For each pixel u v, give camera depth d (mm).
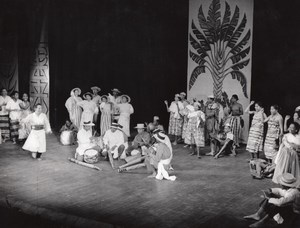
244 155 9242
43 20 12648
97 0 13430
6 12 12719
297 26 10375
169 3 12961
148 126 8672
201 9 10969
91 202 5789
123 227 4871
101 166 8016
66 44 13398
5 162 8281
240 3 10305
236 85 10555
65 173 7449
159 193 6238
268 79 11172
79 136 8492
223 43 10680
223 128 9547
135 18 13633
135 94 14344
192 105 9664
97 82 14211
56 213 5363
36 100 13055
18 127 10391
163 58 13680
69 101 11211
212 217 5211
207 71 11008
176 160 8648
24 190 6363
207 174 7465
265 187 6613
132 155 8484
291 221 4863
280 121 7645
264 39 10984
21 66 13102
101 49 14000
